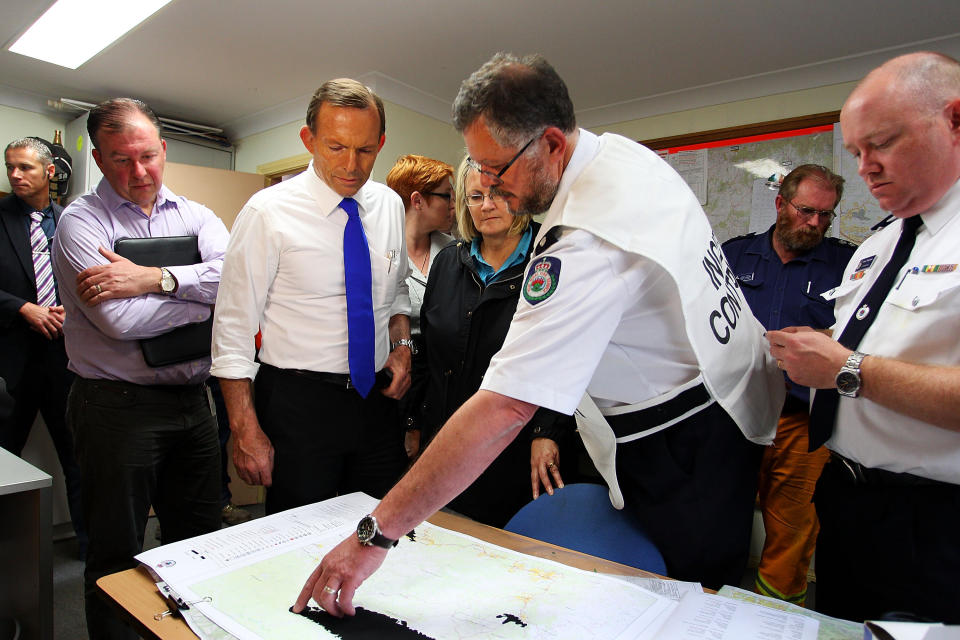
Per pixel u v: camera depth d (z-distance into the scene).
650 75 3.07
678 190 0.89
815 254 2.03
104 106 1.49
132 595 0.78
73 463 2.47
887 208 0.89
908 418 0.85
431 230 2.12
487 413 0.72
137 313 1.44
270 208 1.33
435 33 2.73
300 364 1.34
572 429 1.49
